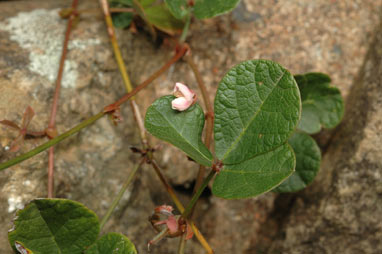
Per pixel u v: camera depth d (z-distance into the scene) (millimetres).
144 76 295
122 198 268
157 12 284
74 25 283
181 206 246
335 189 274
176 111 222
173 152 287
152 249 279
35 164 247
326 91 263
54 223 215
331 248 277
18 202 241
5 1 306
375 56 282
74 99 267
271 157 213
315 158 260
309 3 294
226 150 222
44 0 310
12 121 248
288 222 288
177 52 271
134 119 275
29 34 273
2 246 235
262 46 290
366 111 274
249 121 220
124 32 291
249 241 299
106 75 279
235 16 294
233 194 210
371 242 271
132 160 278
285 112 214
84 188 260
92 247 217
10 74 257
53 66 267
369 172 269
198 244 298
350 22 293
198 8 261
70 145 262
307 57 288
